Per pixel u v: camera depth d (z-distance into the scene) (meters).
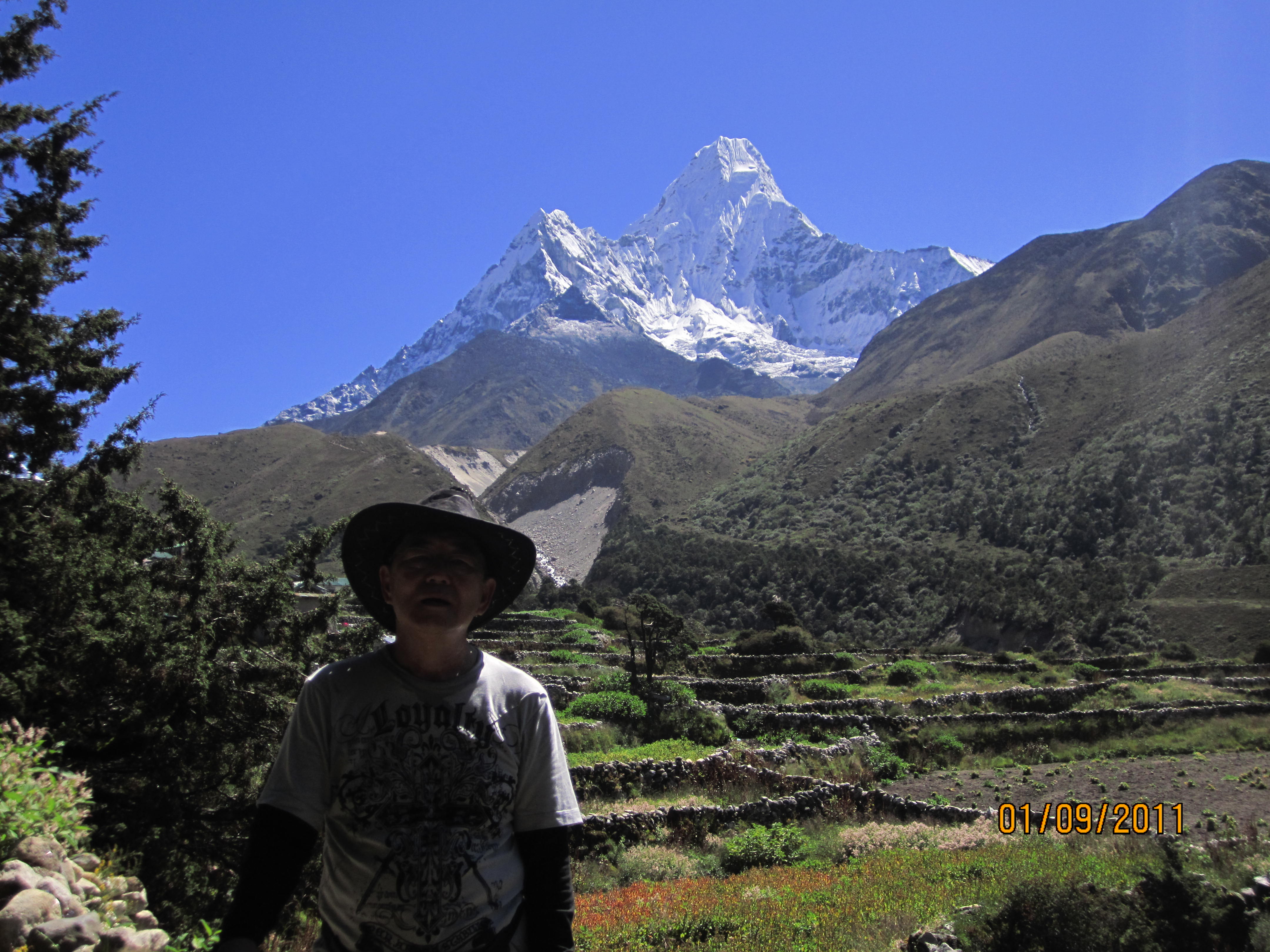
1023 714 33.88
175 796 10.45
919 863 15.27
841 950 10.27
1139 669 46.03
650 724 29.44
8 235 14.10
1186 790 24.41
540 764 3.29
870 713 33.16
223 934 2.92
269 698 11.73
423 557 3.27
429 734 3.11
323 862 3.23
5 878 4.45
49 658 11.18
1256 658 51.81
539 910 3.20
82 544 12.95
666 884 15.55
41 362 13.71
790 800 21.30
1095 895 9.89
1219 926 9.32
